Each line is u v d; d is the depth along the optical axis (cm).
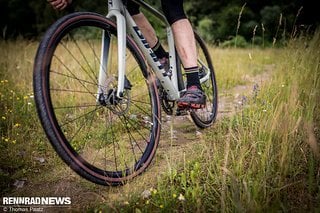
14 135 255
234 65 619
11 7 1812
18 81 415
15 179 203
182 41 221
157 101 215
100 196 177
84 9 1239
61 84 399
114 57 464
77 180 198
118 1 201
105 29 193
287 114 207
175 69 247
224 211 151
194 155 216
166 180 186
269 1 1488
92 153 230
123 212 161
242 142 214
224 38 1508
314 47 383
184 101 223
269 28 1402
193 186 172
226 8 1575
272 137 209
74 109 324
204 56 309
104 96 187
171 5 221
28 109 311
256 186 161
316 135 223
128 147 241
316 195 166
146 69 213
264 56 809
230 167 191
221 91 444
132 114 287
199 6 1656
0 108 311
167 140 253
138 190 176
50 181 200
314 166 187
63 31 168
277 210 150
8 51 671
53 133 157
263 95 306
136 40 217
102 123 273
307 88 285
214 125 289
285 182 173
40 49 159
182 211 163
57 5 192
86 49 680
